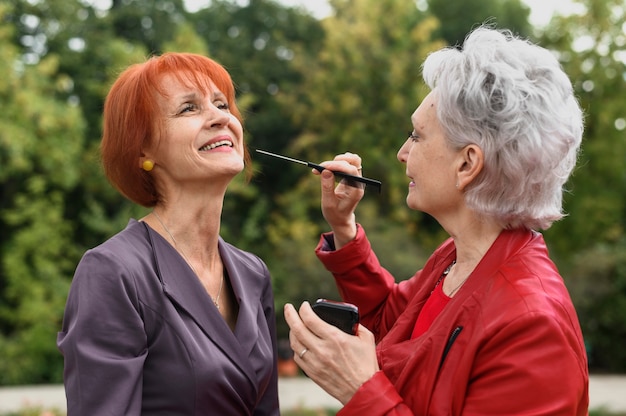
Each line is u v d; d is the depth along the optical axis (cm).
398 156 186
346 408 161
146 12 1666
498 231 175
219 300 195
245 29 1800
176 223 189
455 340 161
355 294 224
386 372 172
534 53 167
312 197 1420
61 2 1480
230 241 1347
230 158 185
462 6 1872
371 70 1432
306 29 1833
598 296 1313
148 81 183
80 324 163
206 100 187
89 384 160
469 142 166
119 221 1246
